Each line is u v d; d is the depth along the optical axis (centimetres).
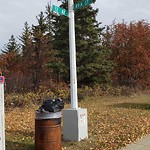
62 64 2412
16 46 4769
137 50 3116
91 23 2505
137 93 2477
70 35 806
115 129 982
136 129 984
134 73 3114
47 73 2905
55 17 2536
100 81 2544
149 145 785
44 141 654
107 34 3531
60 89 2114
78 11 2445
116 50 3291
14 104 1627
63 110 807
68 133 797
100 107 1628
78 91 2130
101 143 790
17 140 821
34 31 3569
